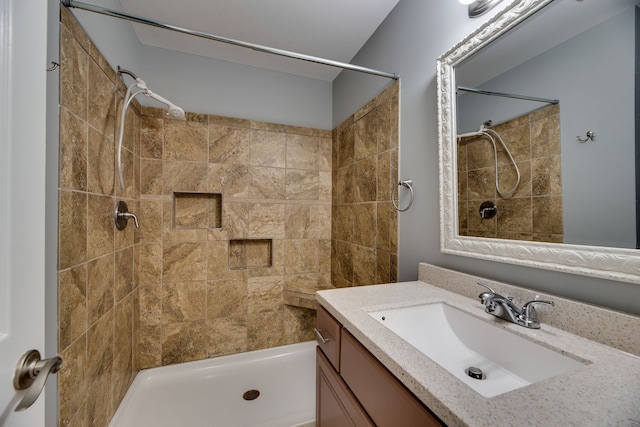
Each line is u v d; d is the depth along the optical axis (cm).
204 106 192
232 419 141
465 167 104
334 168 220
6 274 39
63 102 91
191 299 184
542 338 65
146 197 174
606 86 65
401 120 141
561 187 74
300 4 146
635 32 60
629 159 61
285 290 207
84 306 105
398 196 143
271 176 206
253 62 202
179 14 153
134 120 162
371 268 166
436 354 82
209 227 199
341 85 213
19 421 40
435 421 46
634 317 57
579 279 70
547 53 77
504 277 89
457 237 106
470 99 102
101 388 120
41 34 46
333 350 89
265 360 193
